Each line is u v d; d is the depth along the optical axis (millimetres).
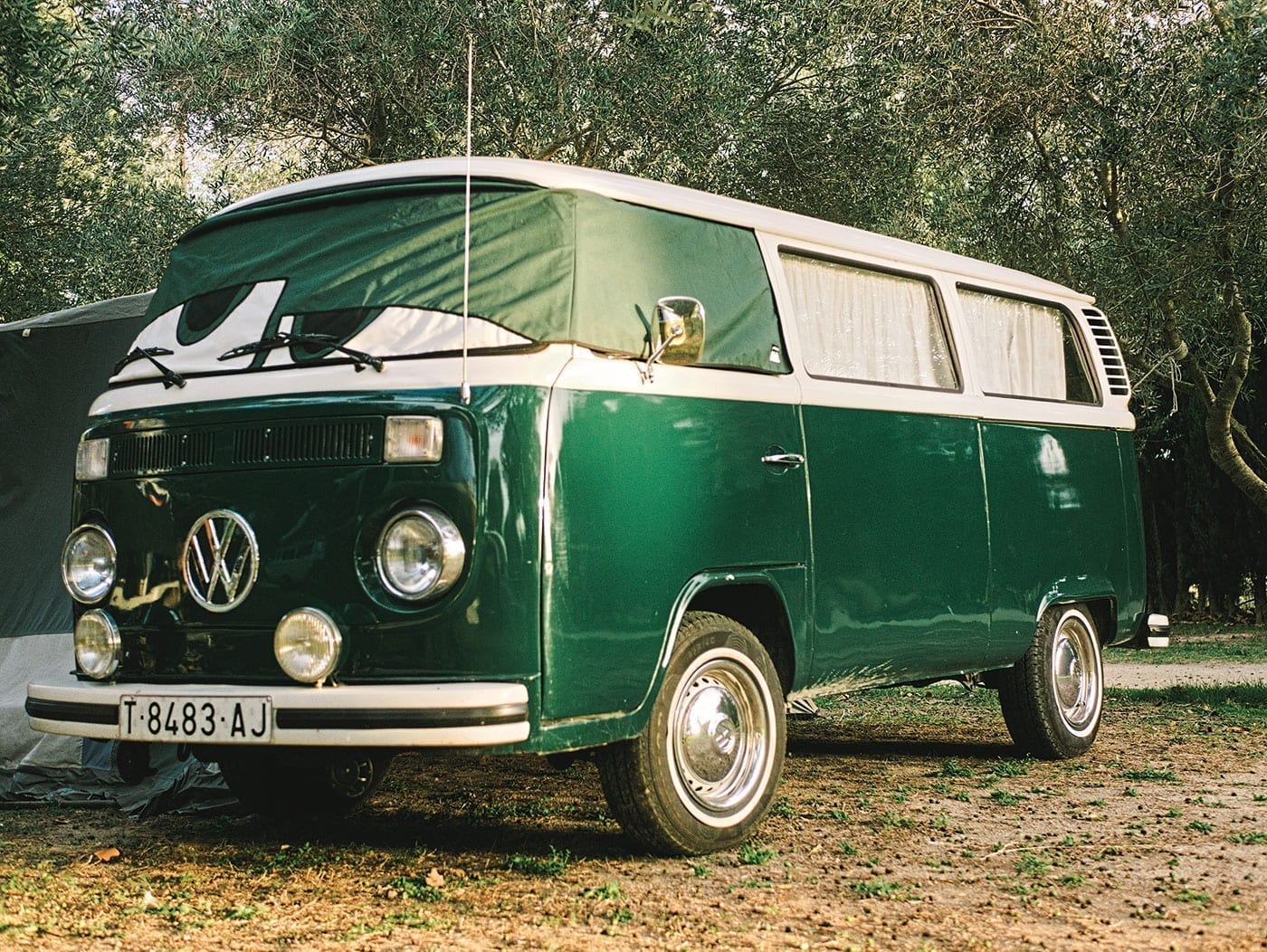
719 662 5133
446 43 12305
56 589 6953
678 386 4992
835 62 13227
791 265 5887
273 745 4426
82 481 5211
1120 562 7918
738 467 5211
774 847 5223
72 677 5102
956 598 6453
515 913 4254
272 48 12555
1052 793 6469
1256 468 19344
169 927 4133
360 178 5309
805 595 5523
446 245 4918
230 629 4738
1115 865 4941
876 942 3949
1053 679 7398
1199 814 5898
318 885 4660
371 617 4461
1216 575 20266
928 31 11891
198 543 4828
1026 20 11578
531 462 4441
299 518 4625
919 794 6465
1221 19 11289
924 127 12164
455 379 4535
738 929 4070
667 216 5277
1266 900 4426
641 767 4816
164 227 14938
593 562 4566
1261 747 7965
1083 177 12234
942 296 6793
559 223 4832
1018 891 4539
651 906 4336
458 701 4203
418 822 5848
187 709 4547
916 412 6285
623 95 12398
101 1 12656
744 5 13039
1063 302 7910
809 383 5676
